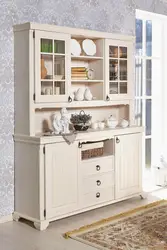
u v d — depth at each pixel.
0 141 5.42
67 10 5.99
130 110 6.45
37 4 5.68
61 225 5.34
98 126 6.03
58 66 5.51
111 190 5.96
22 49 5.35
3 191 5.47
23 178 5.42
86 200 5.66
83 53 6.01
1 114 5.41
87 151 5.75
